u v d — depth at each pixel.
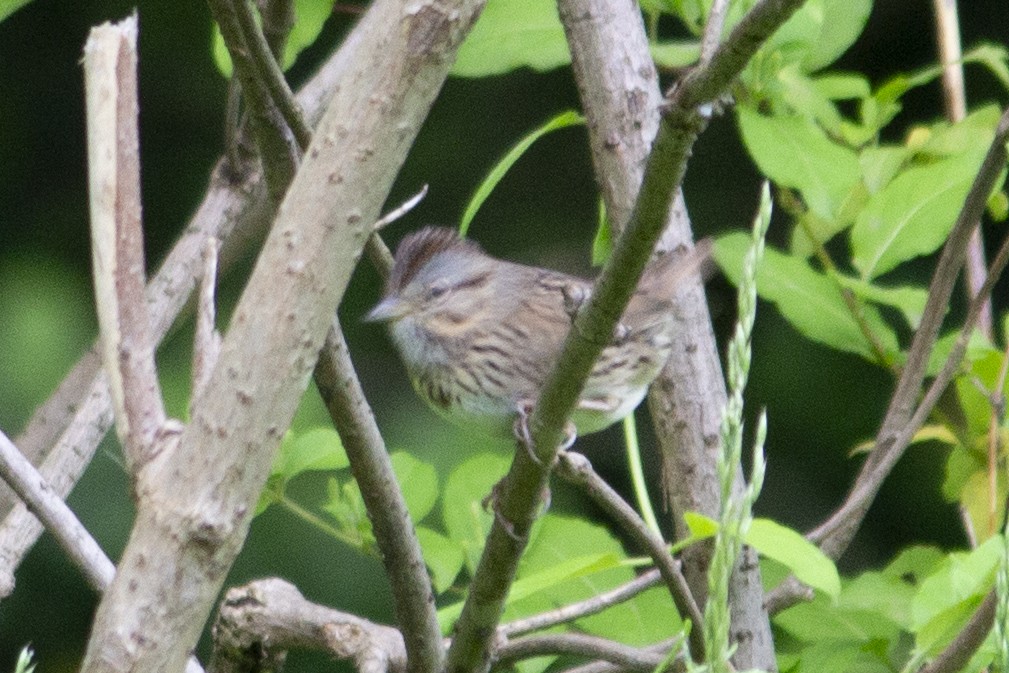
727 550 3.79
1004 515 7.55
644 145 7.14
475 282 8.44
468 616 5.68
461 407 8.44
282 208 4.23
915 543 12.88
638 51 7.23
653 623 7.18
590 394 7.61
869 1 7.89
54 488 6.80
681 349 7.33
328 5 7.38
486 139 14.38
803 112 7.45
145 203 14.19
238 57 5.04
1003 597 4.02
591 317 4.74
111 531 11.85
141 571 4.13
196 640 4.20
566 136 14.44
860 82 8.02
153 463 4.34
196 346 4.85
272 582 6.82
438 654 5.93
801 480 13.09
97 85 4.61
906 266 12.80
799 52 7.53
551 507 12.09
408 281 8.49
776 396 12.90
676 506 7.20
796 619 7.08
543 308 8.38
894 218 7.53
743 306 3.80
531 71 14.46
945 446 12.25
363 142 4.20
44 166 14.48
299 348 4.18
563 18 7.30
